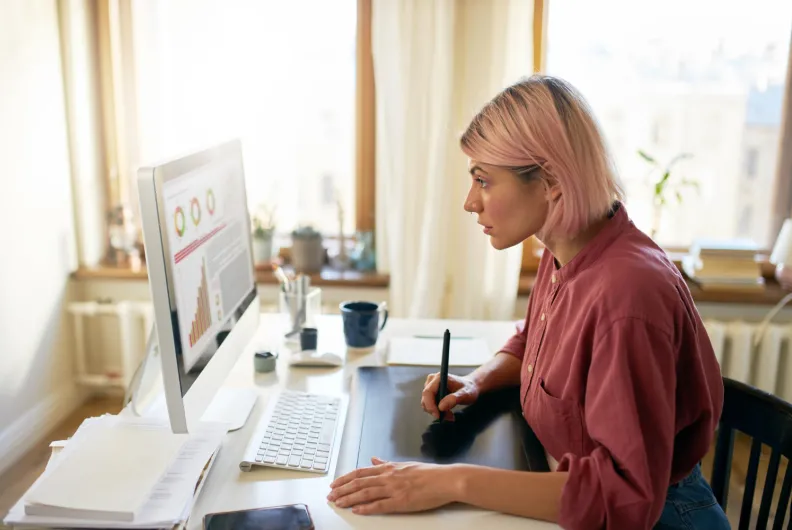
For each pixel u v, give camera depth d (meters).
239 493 1.07
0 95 2.32
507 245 1.14
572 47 2.67
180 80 2.69
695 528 1.13
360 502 1.04
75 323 2.77
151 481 1.03
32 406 2.58
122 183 2.86
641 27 2.65
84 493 0.99
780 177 2.77
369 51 2.69
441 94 2.49
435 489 1.03
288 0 2.64
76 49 2.65
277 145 2.76
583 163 1.04
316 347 1.61
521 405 1.30
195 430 1.20
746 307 2.70
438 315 2.65
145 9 2.64
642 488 0.94
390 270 2.70
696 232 2.83
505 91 1.10
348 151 2.78
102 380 2.83
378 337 1.75
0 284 2.37
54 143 2.63
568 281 1.14
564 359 1.09
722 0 2.62
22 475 2.40
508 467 1.13
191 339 1.10
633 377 0.97
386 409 1.33
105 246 2.92
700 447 1.08
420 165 2.56
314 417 1.29
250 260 1.49
